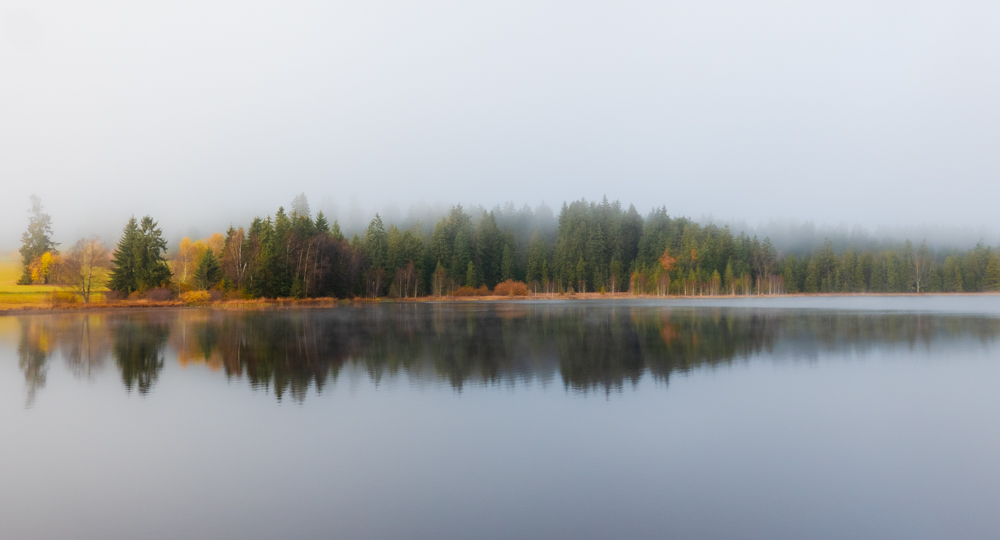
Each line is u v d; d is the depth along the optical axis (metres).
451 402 16.41
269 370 21.31
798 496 10.12
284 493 10.06
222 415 14.98
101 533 8.60
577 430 13.84
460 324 41.16
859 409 16.11
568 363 23.09
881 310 61.16
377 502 9.70
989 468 11.59
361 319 45.62
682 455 12.19
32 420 14.55
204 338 31.28
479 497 9.91
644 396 17.34
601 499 9.88
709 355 25.55
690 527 8.86
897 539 8.59
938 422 14.89
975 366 23.06
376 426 14.02
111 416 14.95
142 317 46.38
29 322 41.19
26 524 8.88
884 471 11.40
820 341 30.95
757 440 13.27
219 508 9.47
